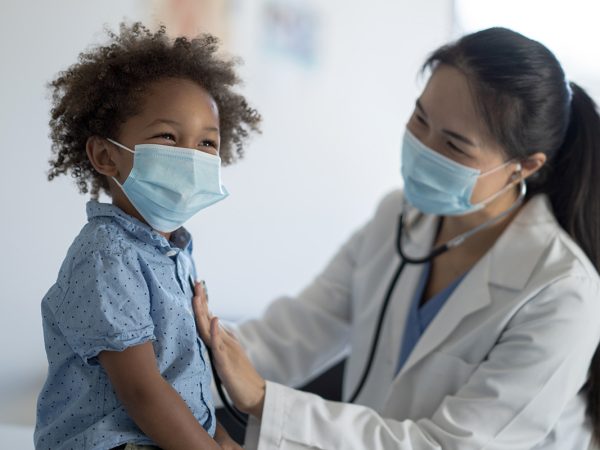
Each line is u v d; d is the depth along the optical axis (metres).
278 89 2.45
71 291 0.92
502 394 1.25
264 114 2.44
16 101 2.00
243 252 2.48
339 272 1.69
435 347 1.38
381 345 1.54
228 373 1.17
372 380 1.54
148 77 1.00
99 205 0.99
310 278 2.64
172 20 2.19
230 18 2.31
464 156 1.31
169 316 0.96
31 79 2.02
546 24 2.63
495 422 1.25
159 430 0.89
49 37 2.02
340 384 1.80
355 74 2.60
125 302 0.90
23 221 2.05
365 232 1.68
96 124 0.99
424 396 1.39
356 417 1.26
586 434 1.38
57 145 1.07
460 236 1.42
